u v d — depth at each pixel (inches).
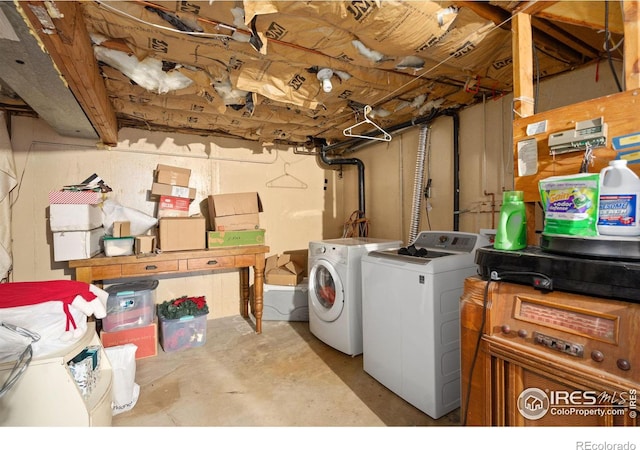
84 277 88.0
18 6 38.9
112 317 93.0
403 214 123.3
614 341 29.7
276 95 77.6
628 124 37.2
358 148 146.6
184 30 55.1
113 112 97.2
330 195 161.8
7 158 93.7
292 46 59.6
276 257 139.6
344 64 67.6
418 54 60.6
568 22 51.7
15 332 46.9
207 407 69.6
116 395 67.2
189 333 101.4
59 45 48.4
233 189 136.3
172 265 99.8
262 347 101.3
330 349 99.3
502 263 41.0
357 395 73.3
